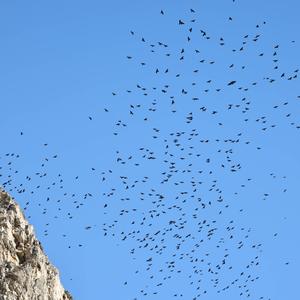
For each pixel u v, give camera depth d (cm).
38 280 14488
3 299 13750
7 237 14725
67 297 15312
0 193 15500
